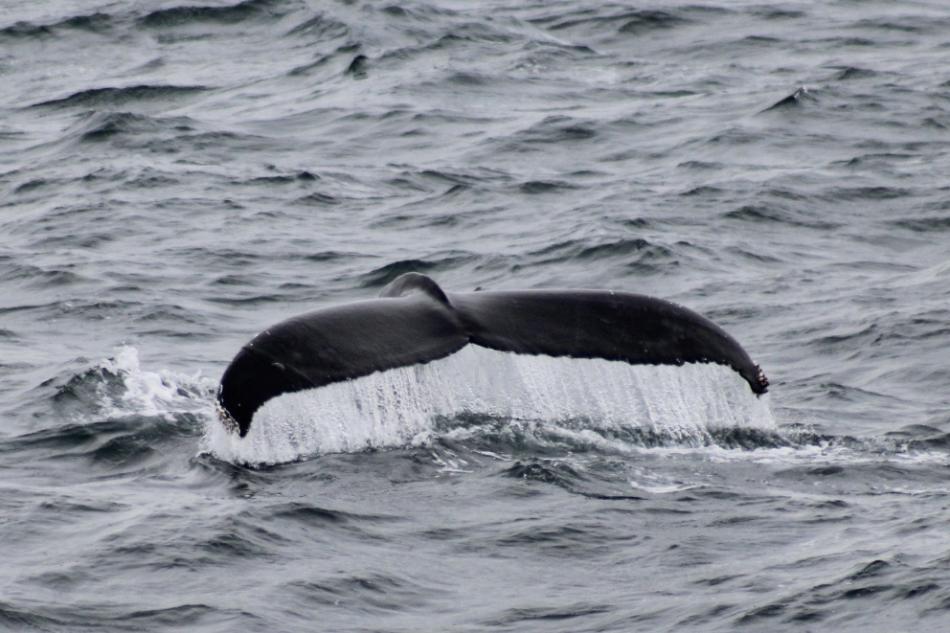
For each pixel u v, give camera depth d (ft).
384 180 357.61
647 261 281.13
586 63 494.59
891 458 167.63
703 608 127.13
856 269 280.92
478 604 129.18
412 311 153.79
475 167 367.04
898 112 404.16
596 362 157.07
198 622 124.77
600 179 352.28
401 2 560.20
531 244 296.71
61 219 323.57
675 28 540.11
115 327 244.63
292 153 387.75
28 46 556.51
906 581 128.98
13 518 147.33
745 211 317.42
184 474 158.10
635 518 146.30
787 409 195.11
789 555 137.49
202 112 444.96
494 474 153.38
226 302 263.29
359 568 135.13
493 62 491.31
